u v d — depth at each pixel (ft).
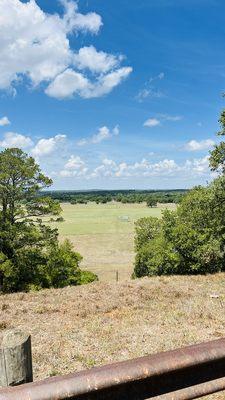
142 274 131.23
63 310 38.99
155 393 5.71
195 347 6.06
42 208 100.27
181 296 45.62
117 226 367.04
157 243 110.01
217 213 96.37
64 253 104.88
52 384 5.14
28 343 6.29
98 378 5.28
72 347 27.02
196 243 103.71
